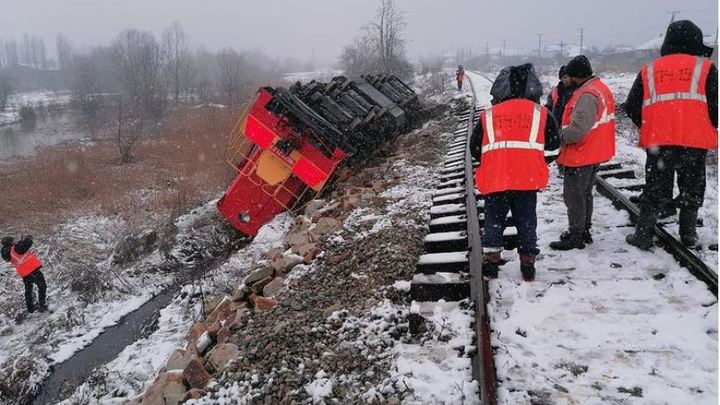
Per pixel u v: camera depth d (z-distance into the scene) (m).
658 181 5.12
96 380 6.85
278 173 11.39
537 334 4.11
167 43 73.25
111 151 26.36
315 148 11.13
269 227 11.46
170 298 9.95
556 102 6.41
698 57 4.82
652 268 4.95
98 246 12.89
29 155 28.59
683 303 4.31
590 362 3.75
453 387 3.70
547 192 7.93
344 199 10.41
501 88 4.61
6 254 9.84
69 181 18.95
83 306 9.90
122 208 15.58
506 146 4.52
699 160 4.92
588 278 4.91
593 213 6.74
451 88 33.62
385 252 6.56
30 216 15.42
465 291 5.03
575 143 5.06
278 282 6.92
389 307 5.04
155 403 4.89
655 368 3.60
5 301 10.41
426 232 7.16
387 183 10.84
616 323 4.15
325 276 6.52
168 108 52.75
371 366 4.20
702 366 3.55
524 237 4.82
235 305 7.12
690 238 5.12
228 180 16.97
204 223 12.91
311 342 4.76
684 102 4.77
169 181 18.69
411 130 18.66
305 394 3.99
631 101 5.22
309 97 12.84
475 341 4.15
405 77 48.47
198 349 6.07
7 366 8.12
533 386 3.55
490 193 4.71
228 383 4.37
